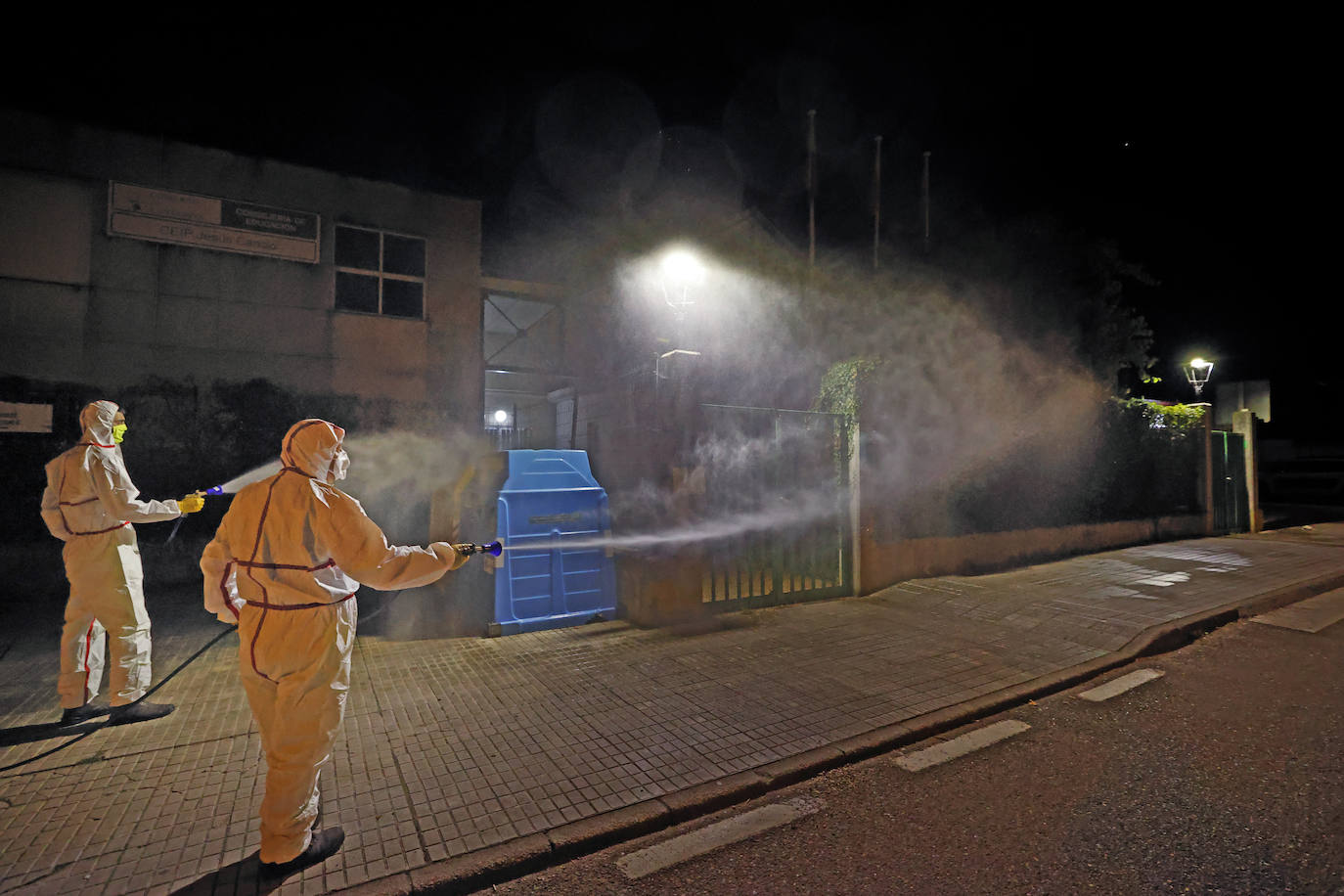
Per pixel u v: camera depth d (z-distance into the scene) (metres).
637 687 4.47
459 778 3.26
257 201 7.69
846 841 2.88
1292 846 2.79
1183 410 12.06
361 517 2.55
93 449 3.78
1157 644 5.65
